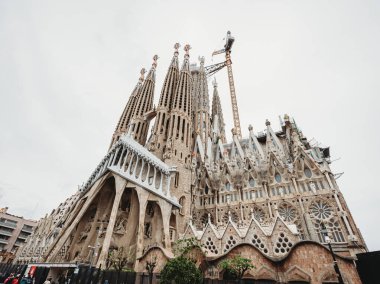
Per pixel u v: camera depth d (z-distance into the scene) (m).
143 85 98.88
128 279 26.23
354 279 23.08
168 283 22.05
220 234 40.38
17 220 136.38
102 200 50.97
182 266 22.39
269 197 52.31
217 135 91.81
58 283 34.53
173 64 97.12
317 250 26.14
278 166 55.94
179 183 58.31
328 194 46.06
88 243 45.09
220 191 60.19
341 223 41.75
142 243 40.94
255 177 57.62
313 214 45.84
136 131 81.25
